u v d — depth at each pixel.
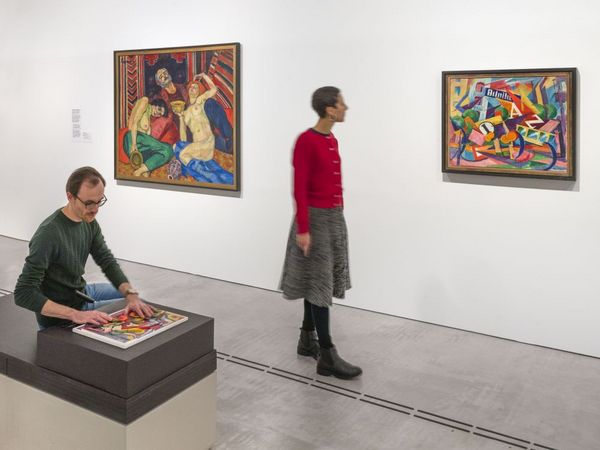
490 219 4.43
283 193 5.38
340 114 3.64
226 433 3.17
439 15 4.45
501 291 4.45
